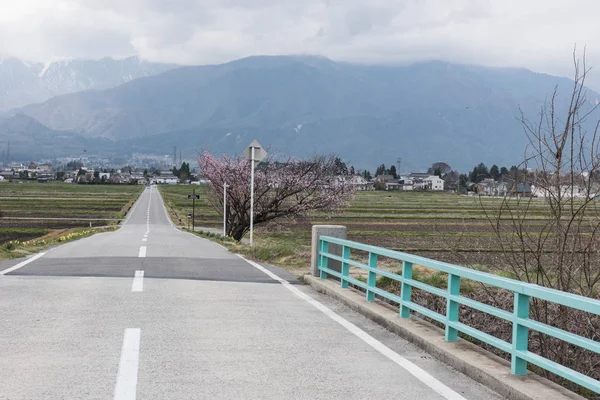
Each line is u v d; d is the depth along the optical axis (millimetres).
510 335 10781
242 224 39406
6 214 84562
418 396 5344
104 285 11914
